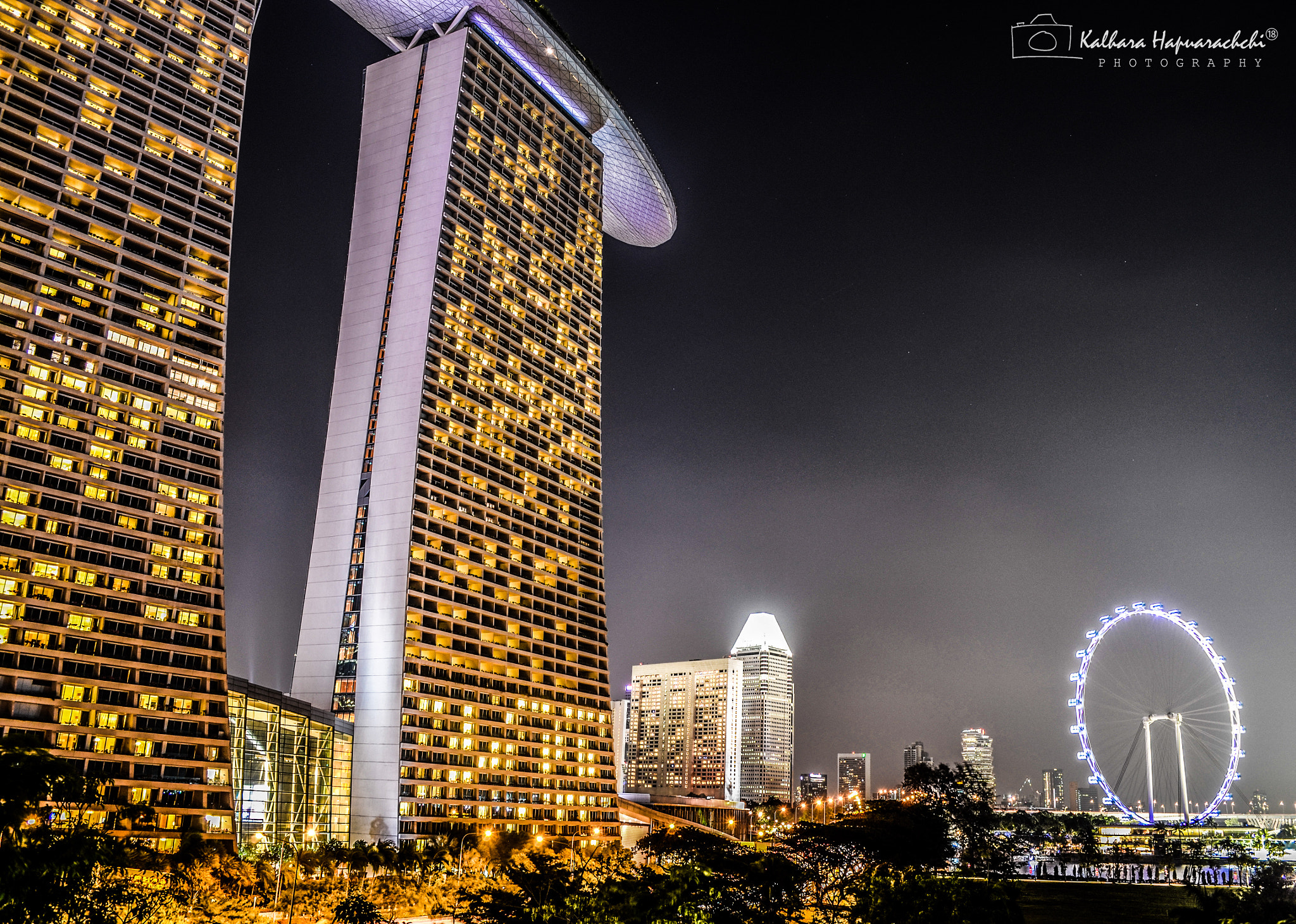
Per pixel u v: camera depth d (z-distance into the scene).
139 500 151.50
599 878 152.25
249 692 173.62
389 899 133.88
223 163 176.88
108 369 152.88
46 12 160.50
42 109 156.12
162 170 168.12
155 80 171.25
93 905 64.94
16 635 134.75
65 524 142.75
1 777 61.94
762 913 104.00
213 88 179.62
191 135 173.62
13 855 58.28
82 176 157.75
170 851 131.62
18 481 139.75
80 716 137.50
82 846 62.75
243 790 168.62
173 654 149.38
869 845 151.62
